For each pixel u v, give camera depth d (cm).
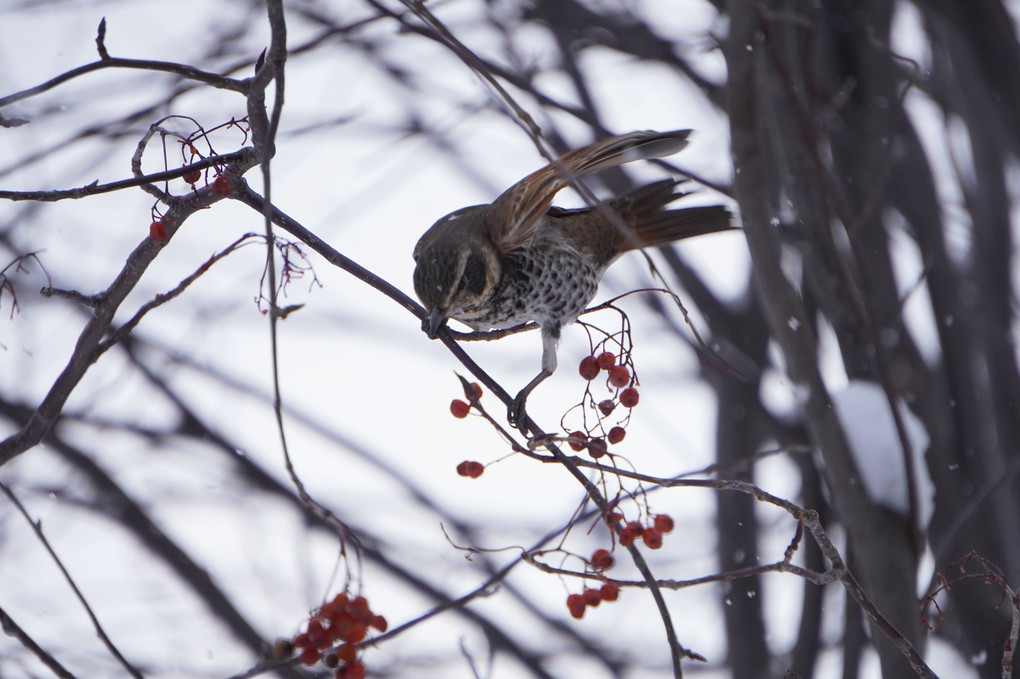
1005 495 1130
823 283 1035
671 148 920
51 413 793
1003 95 1097
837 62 1184
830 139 1176
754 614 1355
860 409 1023
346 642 667
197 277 768
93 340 781
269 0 574
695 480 674
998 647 1105
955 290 1200
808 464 1316
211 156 727
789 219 1164
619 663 1535
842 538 1298
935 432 1138
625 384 791
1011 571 1109
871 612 672
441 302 1025
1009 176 1225
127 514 1473
